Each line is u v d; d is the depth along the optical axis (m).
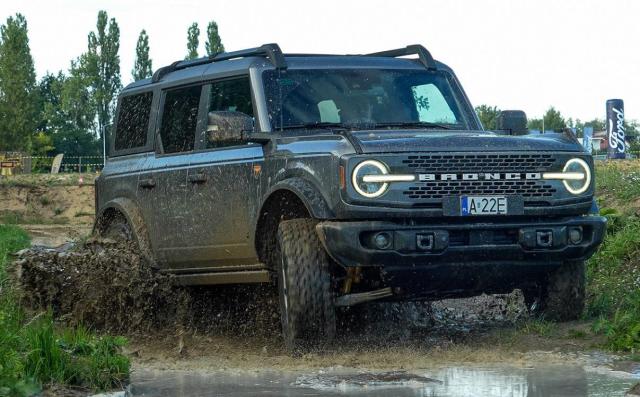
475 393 5.71
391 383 6.12
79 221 41.16
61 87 126.62
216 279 9.01
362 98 8.80
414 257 7.30
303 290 7.44
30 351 6.06
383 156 7.28
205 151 9.06
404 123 8.68
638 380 6.04
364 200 7.26
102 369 6.25
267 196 8.01
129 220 9.87
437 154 7.35
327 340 7.56
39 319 7.34
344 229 7.23
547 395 5.60
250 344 8.46
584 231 7.78
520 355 7.15
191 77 9.56
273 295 8.94
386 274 7.39
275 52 8.88
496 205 7.43
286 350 7.72
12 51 102.81
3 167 65.06
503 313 9.24
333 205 7.37
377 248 7.25
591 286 9.97
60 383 5.99
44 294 9.47
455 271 7.49
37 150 105.75
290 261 7.49
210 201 8.86
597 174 16.33
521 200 7.51
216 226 8.80
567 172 7.67
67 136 118.06
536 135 8.17
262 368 7.00
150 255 9.66
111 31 118.75
